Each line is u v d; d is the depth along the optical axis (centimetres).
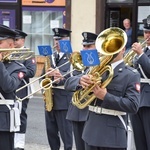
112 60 473
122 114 489
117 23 1352
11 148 548
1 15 1440
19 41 701
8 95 538
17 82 534
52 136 722
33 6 1423
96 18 1351
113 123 484
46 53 707
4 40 532
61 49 672
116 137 482
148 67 610
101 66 471
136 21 1332
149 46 646
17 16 1433
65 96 699
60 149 768
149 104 636
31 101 1198
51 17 1412
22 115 743
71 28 1371
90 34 629
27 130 893
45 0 1408
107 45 468
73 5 1366
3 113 538
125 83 481
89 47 633
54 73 671
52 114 712
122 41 467
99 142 482
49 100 702
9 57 543
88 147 497
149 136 643
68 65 695
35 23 1431
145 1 1321
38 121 967
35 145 797
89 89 470
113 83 483
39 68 1349
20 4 1428
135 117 650
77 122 646
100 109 486
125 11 1345
